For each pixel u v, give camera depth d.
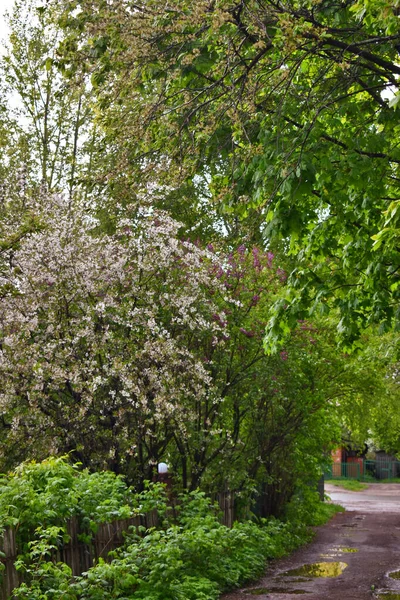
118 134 9.58
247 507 17.77
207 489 15.98
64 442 13.86
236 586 12.59
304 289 11.94
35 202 14.28
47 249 13.42
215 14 7.99
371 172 9.73
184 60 8.52
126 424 13.82
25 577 8.61
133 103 10.04
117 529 10.98
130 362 13.23
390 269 11.77
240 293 16.17
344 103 10.42
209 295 15.63
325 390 20.22
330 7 9.82
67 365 13.60
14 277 13.41
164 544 10.77
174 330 14.91
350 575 14.51
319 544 20.12
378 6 7.74
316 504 26.88
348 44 9.11
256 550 15.32
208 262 15.09
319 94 10.48
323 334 19.84
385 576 14.42
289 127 10.20
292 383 17.77
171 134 10.03
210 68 9.35
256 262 16.34
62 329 13.59
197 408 15.45
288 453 20.19
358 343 13.74
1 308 13.27
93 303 13.95
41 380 13.05
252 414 17.64
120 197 10.30
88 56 8.98
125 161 9.95
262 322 16.33
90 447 13.83
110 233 17.59
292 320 11.96
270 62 9.55
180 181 10.06
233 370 16.06
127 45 8.79
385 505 38.16
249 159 9.52
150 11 8.74
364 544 20.19
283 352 16.94
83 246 13.99
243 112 9.59
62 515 9.21
